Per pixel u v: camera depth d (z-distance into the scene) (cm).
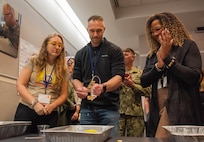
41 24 284
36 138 108
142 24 392
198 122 115
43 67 165
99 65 165
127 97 238
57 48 166
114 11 365
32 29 257
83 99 164
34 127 152
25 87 157
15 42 216
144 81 138
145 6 371
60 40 171
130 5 374
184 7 353
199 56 124
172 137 89
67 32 392
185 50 124
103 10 346
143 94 241
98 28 161
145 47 438
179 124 114
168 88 123
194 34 409
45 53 167
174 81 122
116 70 160
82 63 173
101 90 142
